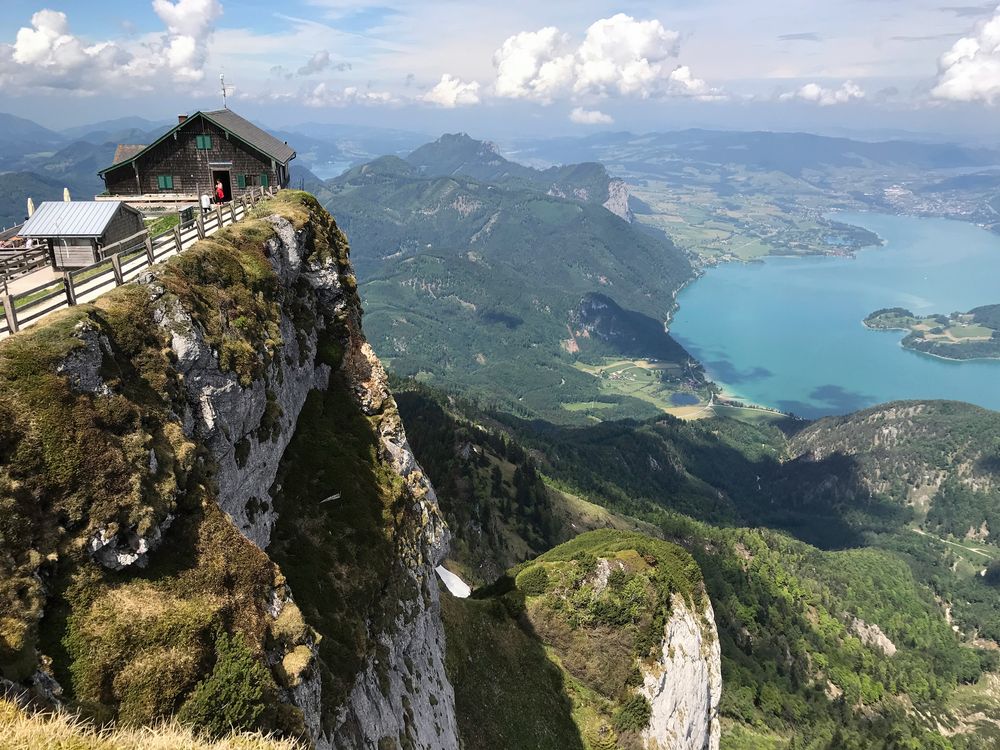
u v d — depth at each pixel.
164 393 20.61
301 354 36.38
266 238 33.50
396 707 31.25
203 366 23.34
